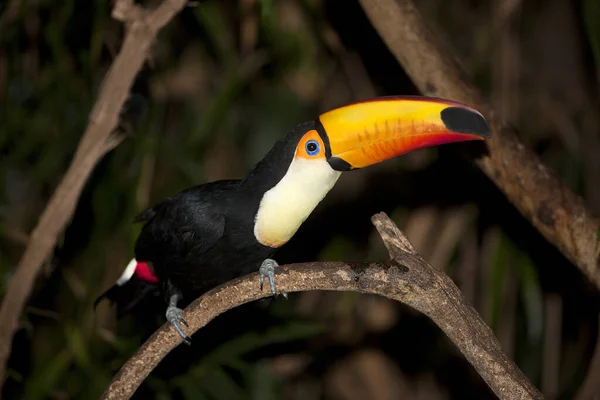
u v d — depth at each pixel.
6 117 9.12
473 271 9.84
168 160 9.27
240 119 9.64
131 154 8.78
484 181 9.33
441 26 10.05
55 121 9.06
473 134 5.78
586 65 10.22
